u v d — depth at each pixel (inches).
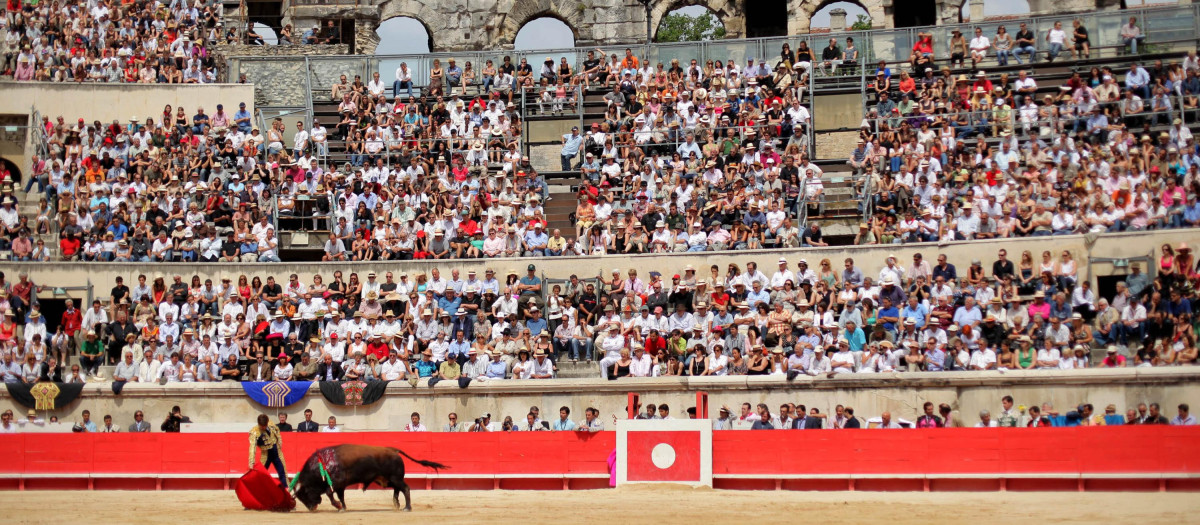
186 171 1525.6
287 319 1293.1
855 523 768.9
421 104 1665.8
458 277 1323.8
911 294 1218.0
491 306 1309.1
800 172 1427.2
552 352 1261.1
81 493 1058.1
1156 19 1664.6
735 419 1141.1
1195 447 960.3
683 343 1228.5
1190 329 1123.3
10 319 1299.2
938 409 1141.7
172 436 1103.0
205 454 1100.5
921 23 2118.6
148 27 1801.2
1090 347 1161.4
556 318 1279.5
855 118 1616.6
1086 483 981.2
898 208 1396.4
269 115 1696.6
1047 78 1628.9
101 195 1481.3
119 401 1246.9
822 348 1184.8
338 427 1235.2
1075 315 1154.7
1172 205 1266.0
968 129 1508.4
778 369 1192.2
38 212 1485.0
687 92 1627.7
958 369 1151.6
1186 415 1051.9
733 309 1253.7
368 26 2090.3
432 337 1272.1
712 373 1196.5
